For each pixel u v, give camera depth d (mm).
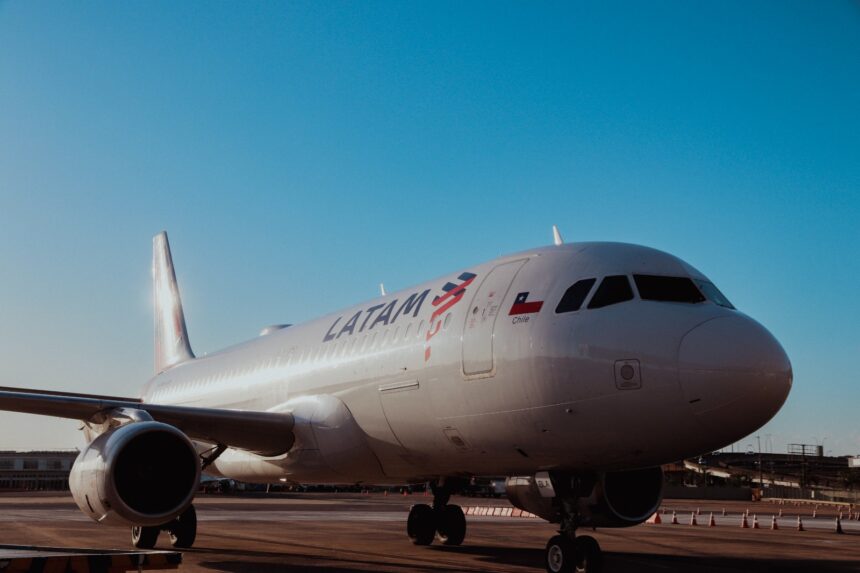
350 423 13672
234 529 20594
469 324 11297
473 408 11062
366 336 13812
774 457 84375
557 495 11078
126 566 7664
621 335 9602
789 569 13180
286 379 15859
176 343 26156
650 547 16828
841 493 65688
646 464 10047
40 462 86125
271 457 15281
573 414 9844
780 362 9164
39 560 7223
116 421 12305
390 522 23875
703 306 9883
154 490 11477
